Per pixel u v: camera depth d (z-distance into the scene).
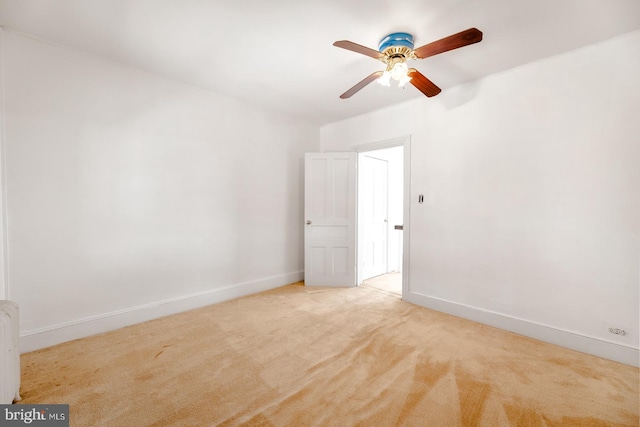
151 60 2.62
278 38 2.25
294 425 1.50
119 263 2.69
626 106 2.14
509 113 2.69
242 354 2.21
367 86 3.10
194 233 3.20
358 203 4.16
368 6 1.87
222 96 3.40
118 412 1.59
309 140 4.45
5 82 2.15
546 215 2.50
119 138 2.68
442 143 3.17
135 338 2.47
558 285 2.44
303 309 3.19
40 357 2.15
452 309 3.07
